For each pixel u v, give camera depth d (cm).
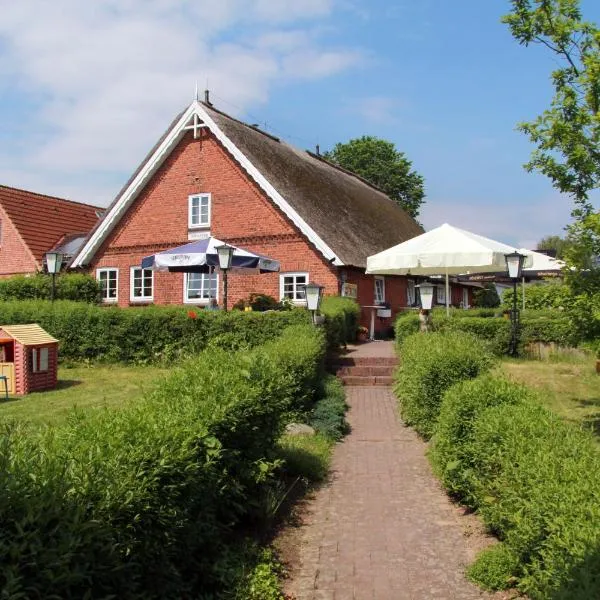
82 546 290
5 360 1224
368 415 1136
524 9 873
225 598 446
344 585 484
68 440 375
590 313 758
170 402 511
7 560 256
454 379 875
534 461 438
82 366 1548
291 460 752
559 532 363
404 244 1684
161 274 2427
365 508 660
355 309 1995
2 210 2886
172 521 386
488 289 3444
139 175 2430
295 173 2509
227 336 1484
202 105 2348
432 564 518
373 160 4956
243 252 1783
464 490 629
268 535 580
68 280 2152
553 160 841
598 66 796
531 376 1259
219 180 2334
